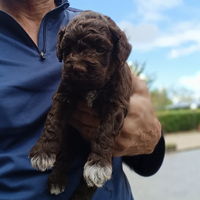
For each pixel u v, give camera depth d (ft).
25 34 1.18
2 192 0.97
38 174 1.04
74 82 0.97
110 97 1.06
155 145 1.27
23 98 1.09
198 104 23.45
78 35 0.96
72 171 1.11
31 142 1.08
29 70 1.14
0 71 1.10
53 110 1.05
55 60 1.23
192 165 6.69
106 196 1.14
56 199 1.03
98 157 0.99
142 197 4.24
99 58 0.98
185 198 4.11
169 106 23.32
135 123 1.12
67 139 1.14
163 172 5.97
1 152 1.03
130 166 1.48
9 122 1.03
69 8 1.60
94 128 1.11
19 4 1.32
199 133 15.03
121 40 1.05
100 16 1.05
